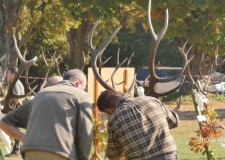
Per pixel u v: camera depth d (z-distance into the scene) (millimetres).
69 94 13773
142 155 13883
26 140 13688
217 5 61281
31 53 83875
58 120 13578
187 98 71438
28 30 69125
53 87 14016
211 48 64562
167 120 14430
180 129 44031
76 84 14328
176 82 71250
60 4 67625
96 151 23109
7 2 66562
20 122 14789
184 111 61406
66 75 14445
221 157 28609
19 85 26156
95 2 61750
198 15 64562
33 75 84812
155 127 13977
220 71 89625
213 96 73375
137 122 13938
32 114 13828
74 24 69062
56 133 13500
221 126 24109
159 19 62594
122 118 13984
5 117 14781
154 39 15867
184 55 20266
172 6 60031
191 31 64375
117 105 14281
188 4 59656
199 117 23797
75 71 14453
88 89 23469
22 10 67438
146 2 61344
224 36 64375
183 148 33312
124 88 24828
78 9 67500
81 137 13594
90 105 13812
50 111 13648
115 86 24750
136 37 104125
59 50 83812
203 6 58938
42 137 13523
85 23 75750
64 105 13656
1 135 21203
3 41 66688
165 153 13914
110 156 14477
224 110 62594
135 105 14109
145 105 14141
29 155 13633
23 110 14711
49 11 67812
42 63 83000
